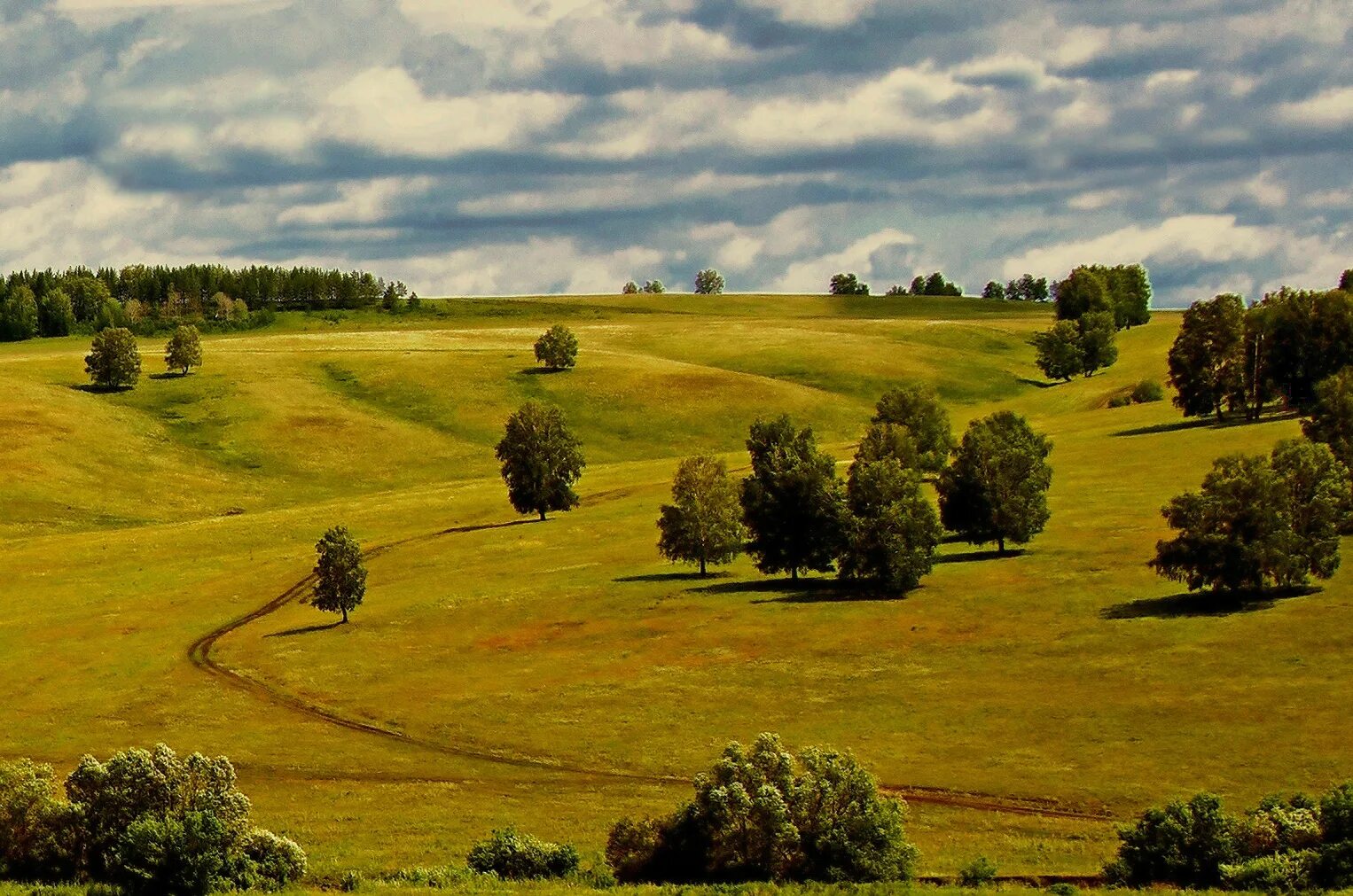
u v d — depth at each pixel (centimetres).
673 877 5384
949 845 5900
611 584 11700
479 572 12644
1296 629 8712
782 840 5297
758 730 7812
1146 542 11212
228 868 5300
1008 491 11331
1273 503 9381
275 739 8312
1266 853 5253
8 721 8956
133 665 10231
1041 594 10106
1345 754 6675
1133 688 7975
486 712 8594
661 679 8956
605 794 6956
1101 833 5994
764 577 11725
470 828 6438
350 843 6222
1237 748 6900
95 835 5519
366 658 10062
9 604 12250
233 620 11506
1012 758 7069
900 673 8669
